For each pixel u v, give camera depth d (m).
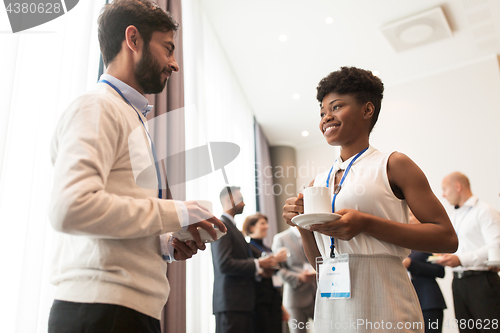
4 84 1.15
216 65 3.90
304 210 0.94
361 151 1.09
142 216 0.73
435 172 4.48
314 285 3.24
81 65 1.68
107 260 0.74
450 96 4.59
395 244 0.91
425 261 2.61
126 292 0.74
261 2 3.54
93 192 0.67
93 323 0.70
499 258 2.36
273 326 2.39
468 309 2.54
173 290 2.23
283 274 3.17
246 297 2.27
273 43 4.11
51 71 1.44
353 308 0.91
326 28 3.90
